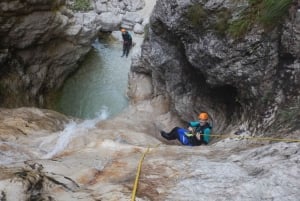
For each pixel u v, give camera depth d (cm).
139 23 1310
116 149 452
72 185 308
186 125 809
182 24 607
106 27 1260
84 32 1019
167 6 626
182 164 354
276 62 509
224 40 545
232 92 612
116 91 1040
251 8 526
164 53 725
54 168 343
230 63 548
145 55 885
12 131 562
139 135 570
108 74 1109
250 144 444
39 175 302
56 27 904
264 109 513
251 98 543
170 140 727
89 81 1082
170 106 857
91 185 316
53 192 291
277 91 504
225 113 641
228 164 338
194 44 607
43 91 973
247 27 523
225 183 296
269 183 281
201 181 305
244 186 285
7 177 286
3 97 794
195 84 704
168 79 758
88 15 1060
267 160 326
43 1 816
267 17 504
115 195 284
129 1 1380
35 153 470
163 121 848
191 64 654
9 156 428
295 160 308
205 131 612
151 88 947
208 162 355
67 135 557
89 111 980
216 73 580
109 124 725
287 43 489
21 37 825
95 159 394
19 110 698
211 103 674
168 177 323
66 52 1005
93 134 562
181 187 298
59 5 912
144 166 354
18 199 262
